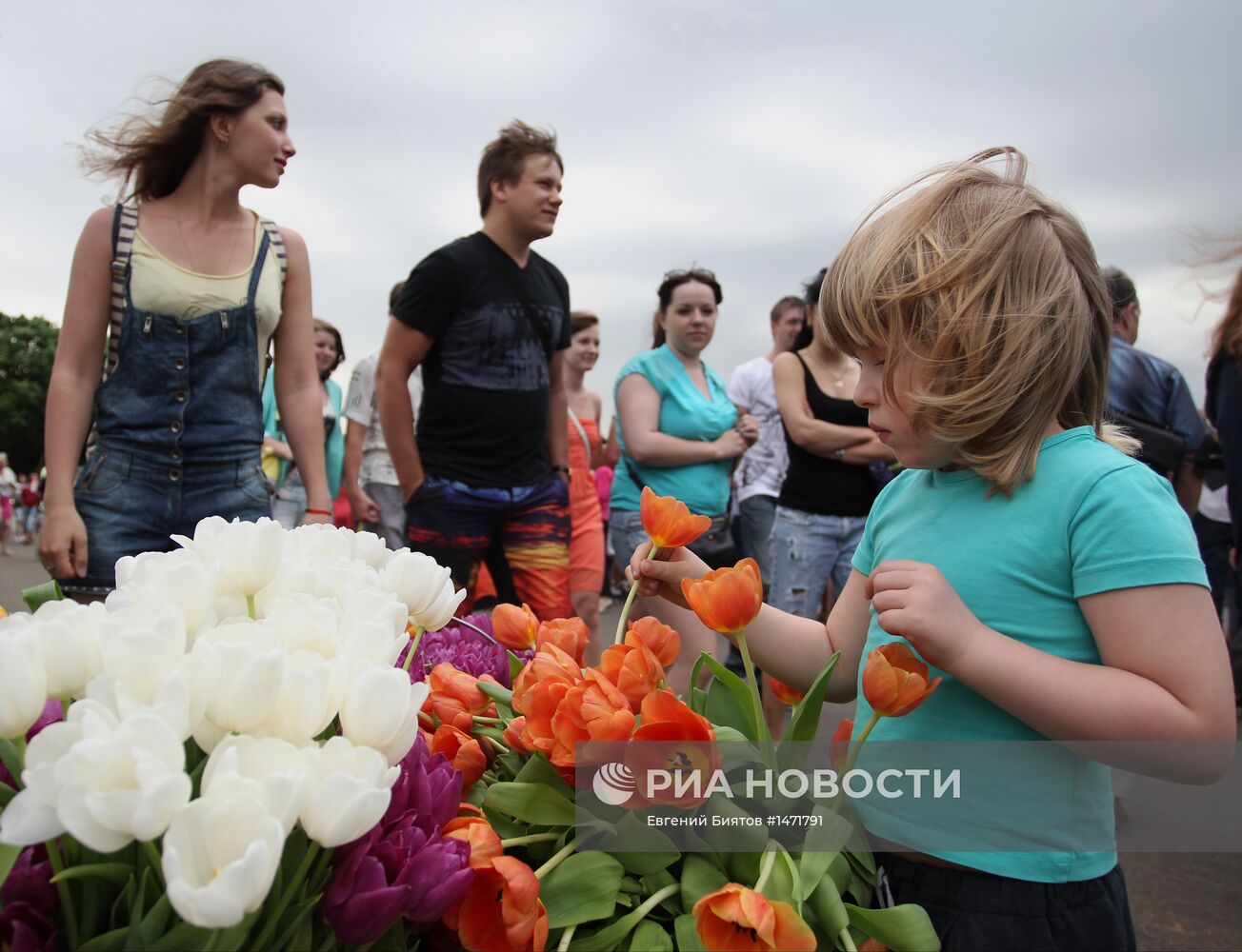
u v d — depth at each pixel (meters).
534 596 2.78
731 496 4.76
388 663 0.77
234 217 2.16
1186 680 0.93
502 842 0.88
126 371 2.04
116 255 2.02
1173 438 3.10
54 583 0.98
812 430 3.19
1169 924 2.04
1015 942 0.98
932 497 1.13
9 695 0.63
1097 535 0.97
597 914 0.84
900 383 1.03
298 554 1.02
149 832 0.56
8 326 39.88
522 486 2.72
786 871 0.85
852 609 1.27
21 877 0.64
